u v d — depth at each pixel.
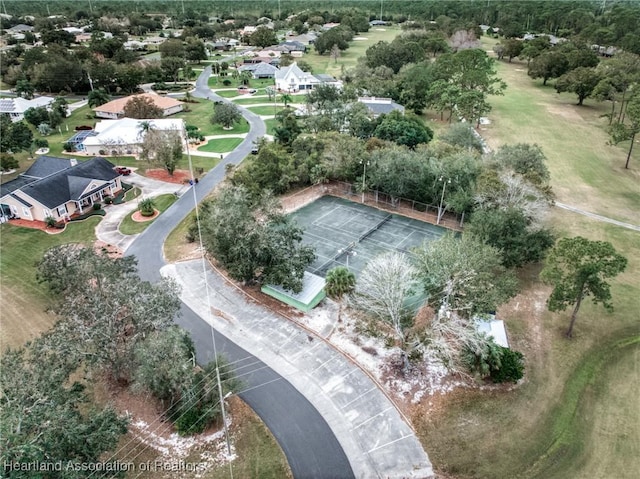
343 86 117.25
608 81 106.19
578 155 85.62
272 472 29.67
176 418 32.81
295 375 37.22
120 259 40.94
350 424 33.03
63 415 24.33
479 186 54.12
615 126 81.19
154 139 73.50
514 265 47.03
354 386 36.12
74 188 64.38
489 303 37.41
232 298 46.44
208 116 112.69
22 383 25.48
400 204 65.62
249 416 33.69
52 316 44.00
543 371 37.66
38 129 98.50
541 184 58.81
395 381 36.44
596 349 40.22
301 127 95.69
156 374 30.59
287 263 43.72
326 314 44.00
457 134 76.50
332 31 187.00
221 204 47.44
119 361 33.66
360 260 51.91
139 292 34.69
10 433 22.00
